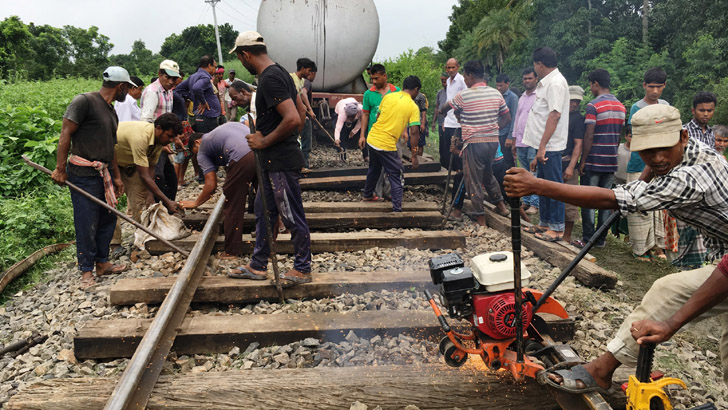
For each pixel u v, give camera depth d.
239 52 3.81
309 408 2.89
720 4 28.34
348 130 9.90
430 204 6.61
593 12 35.16
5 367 3.50
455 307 2.77
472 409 2.94
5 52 58.41
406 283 4.30
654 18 33.84
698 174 2.11
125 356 3.49
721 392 3.17
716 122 21.41
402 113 5.89
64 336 3.81
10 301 4.67
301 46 9.24
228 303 4.20
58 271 5.28
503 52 41.31
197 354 3.52
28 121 8.89
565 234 5.64
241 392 2.90
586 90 28.70
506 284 2.75
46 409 2.80
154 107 6.91
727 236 2.24
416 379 2.98
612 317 4.03
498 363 2.78
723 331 2.47
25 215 6.36
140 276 4.75
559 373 2.58
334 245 5.32
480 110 5.79
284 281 4.15
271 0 9.16
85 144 4.43
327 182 7.19
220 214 5.72
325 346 3.52
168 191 5.99
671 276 2.41
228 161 4.67
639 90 28.44
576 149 5.39
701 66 26.23
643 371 2.25
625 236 6.02
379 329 3.60
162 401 2.86
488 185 6.27
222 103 11.57
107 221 4.77
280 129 3.71
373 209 6.34
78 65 63.88
